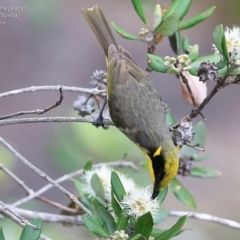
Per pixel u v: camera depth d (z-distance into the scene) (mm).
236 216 16047
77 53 19234
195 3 18453
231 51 7043
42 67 18797
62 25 19375
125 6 20078
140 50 19531
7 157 11023
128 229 6887
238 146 18281
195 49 7816
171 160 7891
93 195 8062
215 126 18828
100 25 9562
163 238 6449
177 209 15406
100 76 8922
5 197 13664
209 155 9172
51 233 10836
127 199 6738
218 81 7098
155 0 12469
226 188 16750
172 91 19109
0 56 18609
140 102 8633
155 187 7953
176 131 7695
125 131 8680
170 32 8195
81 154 11047
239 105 19266
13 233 10078
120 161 9812
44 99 17922
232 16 17719
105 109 9273
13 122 7219
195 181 16594
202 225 14594
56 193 15219
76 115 11469
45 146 16188
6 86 18266
